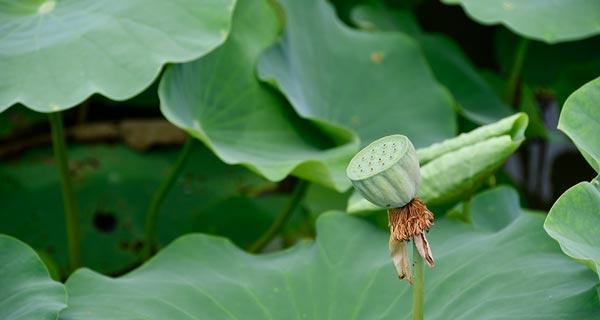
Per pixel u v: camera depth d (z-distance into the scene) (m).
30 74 2.75
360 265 2.64
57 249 3.41
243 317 2.56
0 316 2.45
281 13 3.14
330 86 3.22
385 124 3.21
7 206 3.55
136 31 2.80
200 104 2.99
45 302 2.46
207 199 3.64
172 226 3.54
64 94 2.72
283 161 2.94
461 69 3.61
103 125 3.92
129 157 3.81
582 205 2.36
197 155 3.82
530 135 3.77
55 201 3.58
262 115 3.04
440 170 2.64
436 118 3.22
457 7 4.16
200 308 2.57
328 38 3.27
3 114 3.85
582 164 3.83
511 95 3.68
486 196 2.94
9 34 2.83
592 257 2.31
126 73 2.75
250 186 3.72
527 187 3.86
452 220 2.71
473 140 2.65
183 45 2.79
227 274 2.65
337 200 3.36
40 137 3.86
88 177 3.69
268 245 3.37
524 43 3.55
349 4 4.01
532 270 2.50
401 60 3.28
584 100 2.48
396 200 2.29
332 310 2.57
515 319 2.40
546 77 3.77
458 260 2.58
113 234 3.50
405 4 4.04
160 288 2.61
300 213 3.43
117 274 3.32
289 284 2.62
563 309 2.39
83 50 2.77
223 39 2.81
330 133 3.03
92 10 2.85
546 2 3.11
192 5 2.84
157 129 3.88
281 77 3.09
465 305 2.49
